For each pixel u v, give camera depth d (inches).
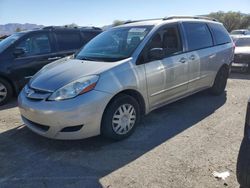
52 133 142.9
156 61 171.6
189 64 196.7
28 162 138.5
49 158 141.9
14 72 243.6
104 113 148.9
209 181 118.6
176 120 189.0
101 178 123.3
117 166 132.6
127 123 159.9
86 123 140.8
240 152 92.4
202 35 218.7
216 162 133.5
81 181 121.5
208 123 182.9
